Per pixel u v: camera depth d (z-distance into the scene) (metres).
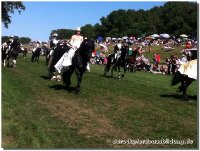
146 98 20.11
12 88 19.88
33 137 11.02
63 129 12.80
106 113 15.73
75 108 16.47
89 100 18.62
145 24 177.50
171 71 40.41
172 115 15.88
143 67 44.72
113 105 17.58
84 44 20.45
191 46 55.38
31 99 17.83
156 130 13.27
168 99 20.12
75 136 12.07
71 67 21.52
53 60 25.19
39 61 52.72
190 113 16.44
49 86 22.81
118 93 21.42
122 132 12.83
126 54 30.94
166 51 85.25
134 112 16.16
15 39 36.97
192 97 21.16
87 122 14.00
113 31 185.50
